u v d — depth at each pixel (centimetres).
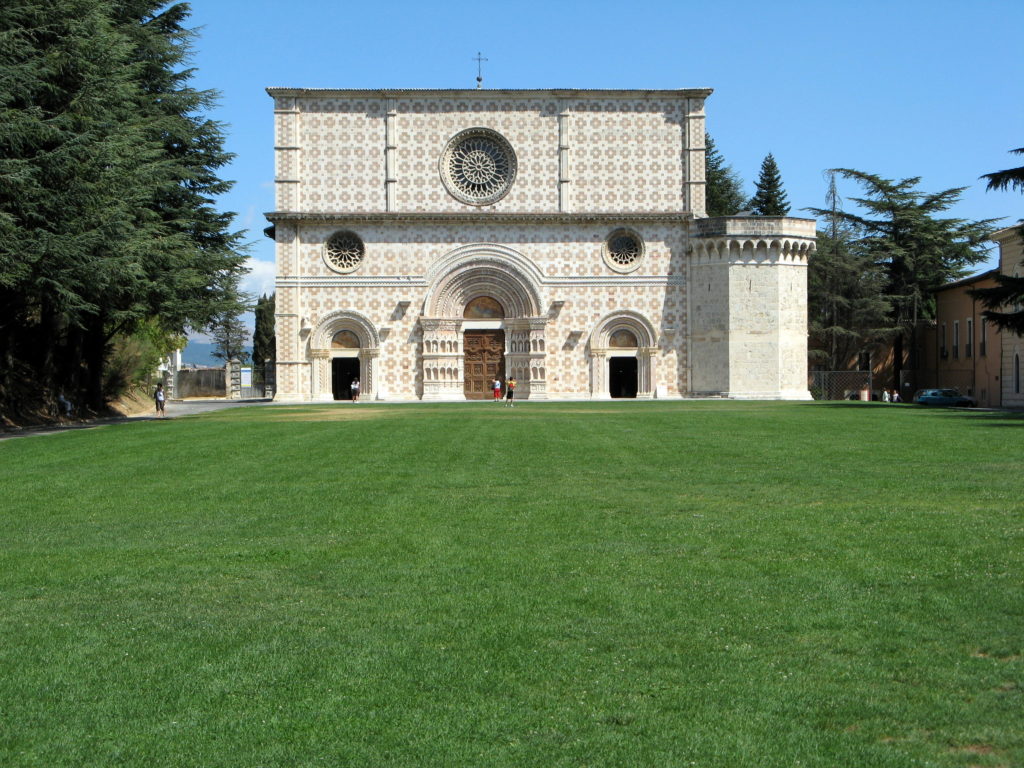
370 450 3141
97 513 2011
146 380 7788
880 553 1548
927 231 9269
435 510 1978
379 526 1823
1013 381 7375
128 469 2712
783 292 7556
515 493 2189
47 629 1234
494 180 7669
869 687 1017
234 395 10312
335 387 7750
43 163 4000
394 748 907
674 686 1030
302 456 2984
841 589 1351
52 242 3916
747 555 1557
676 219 7612
